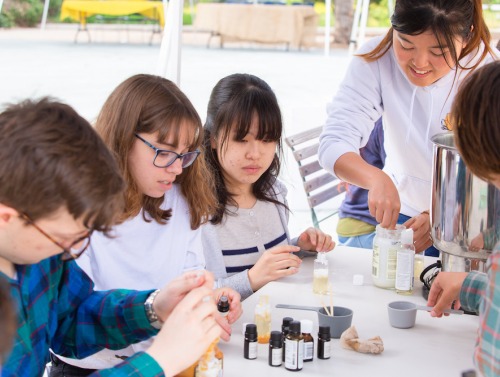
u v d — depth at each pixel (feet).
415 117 7.43
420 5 6.25
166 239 5.92
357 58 7.63
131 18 41.45
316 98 24.56
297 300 5.90
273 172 7.24
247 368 4.66
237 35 37.91
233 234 6.94
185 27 43.34
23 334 3.90
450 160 5.59
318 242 7.01
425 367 4.71
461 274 5.39
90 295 4.71
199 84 26.86
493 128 3.72
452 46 6.38
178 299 4.39
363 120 7.56
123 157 5.44
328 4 23.52
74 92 24.64
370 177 6.75
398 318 5.34
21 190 3.26
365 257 7.13
